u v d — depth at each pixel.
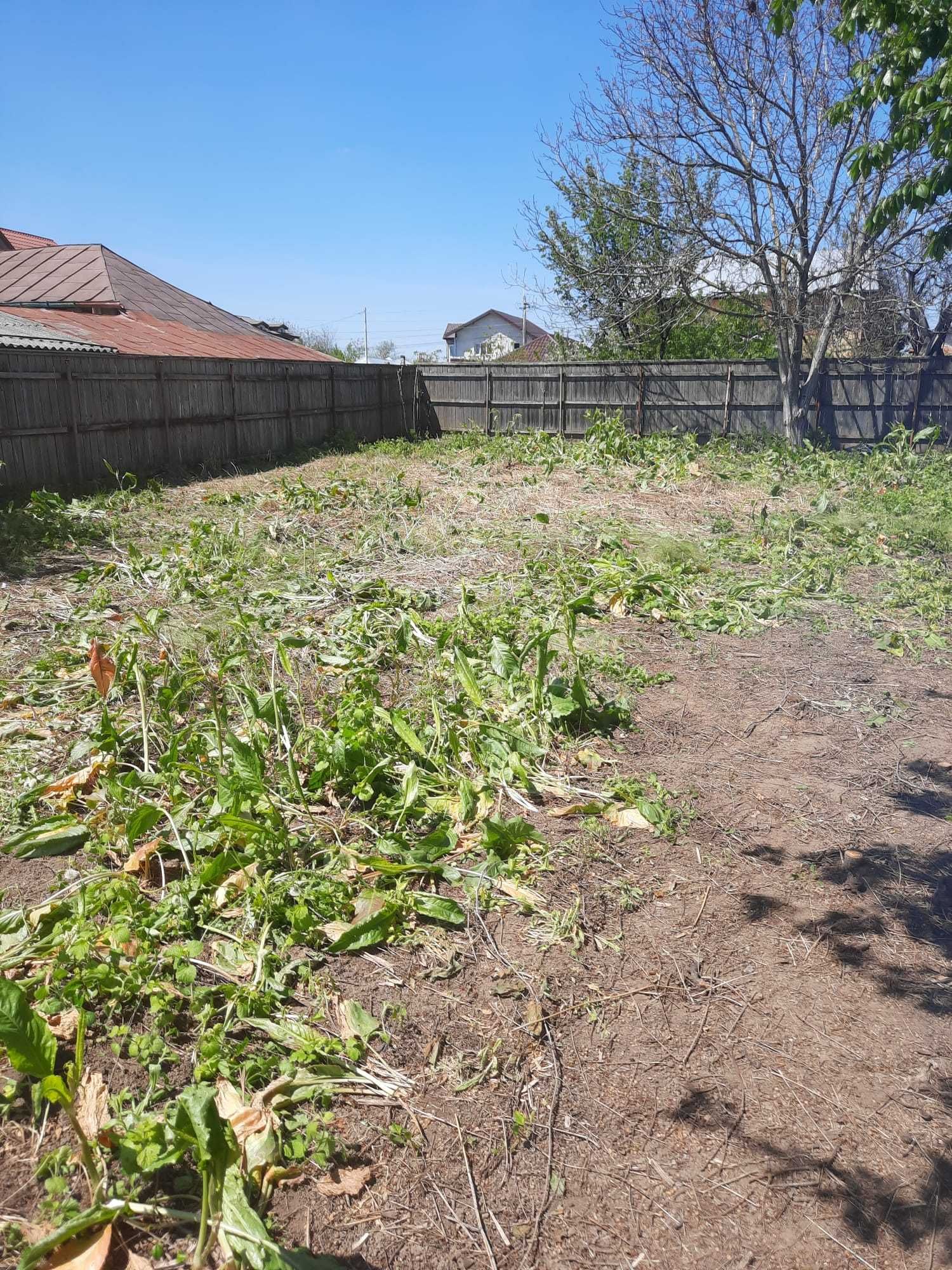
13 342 13.41
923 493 11.52
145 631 5.20
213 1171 2.08
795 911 3.46
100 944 2.86
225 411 14.93
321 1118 2.39
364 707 4.34
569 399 19.20
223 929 3.04
